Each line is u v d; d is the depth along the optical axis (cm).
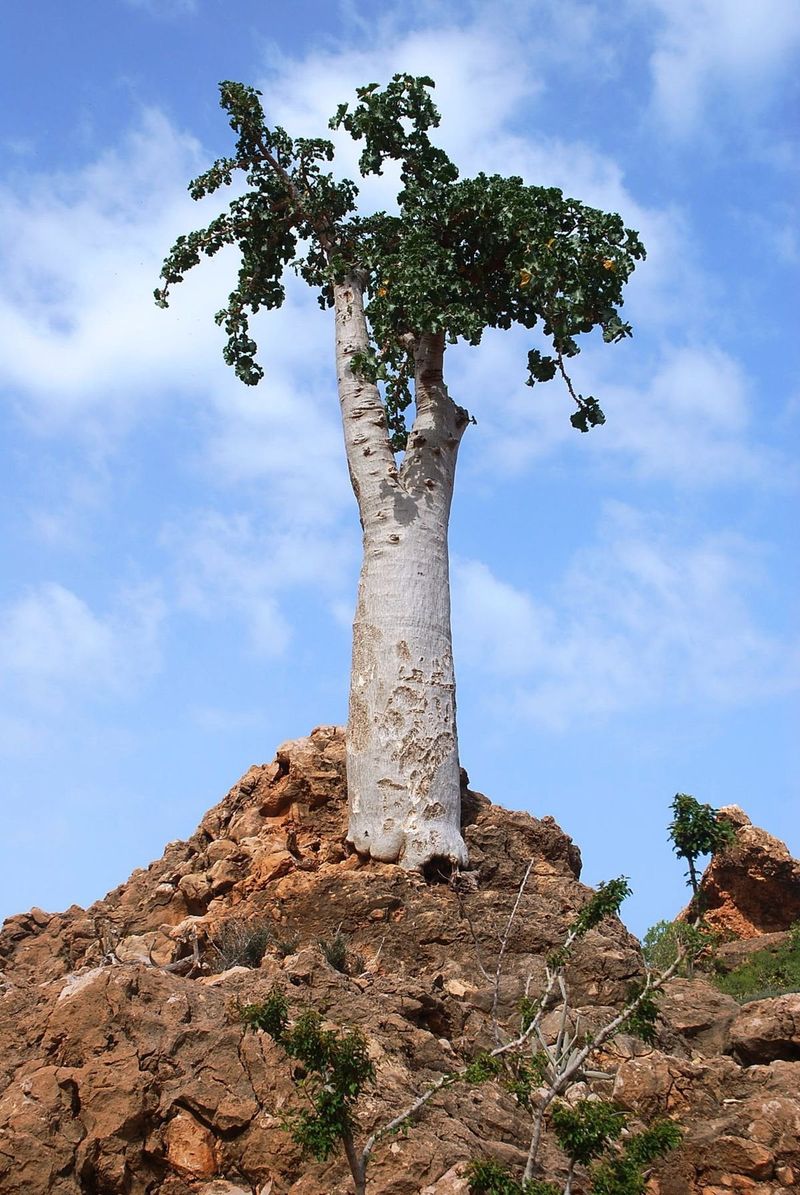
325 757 2211
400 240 2384
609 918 1952
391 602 2134
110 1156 1177
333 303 2483
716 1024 1521
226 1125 1209
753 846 3294
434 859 1973
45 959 1936
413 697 2070
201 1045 1280
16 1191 1139
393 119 2453
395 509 2208
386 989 1530
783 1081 1341
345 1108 1034
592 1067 1391
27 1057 1288
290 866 2003
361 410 2320
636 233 2272
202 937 1862
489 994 1616
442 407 2325
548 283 2159
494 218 2273
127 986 1332
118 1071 1237
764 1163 1234
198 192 2531
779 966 2598
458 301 2245
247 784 2302
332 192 2503
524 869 2053
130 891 2234
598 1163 1241
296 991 1430
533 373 2373
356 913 1867
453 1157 1156
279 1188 1170
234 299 2572
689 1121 1301
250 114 2500
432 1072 1371
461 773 2220
